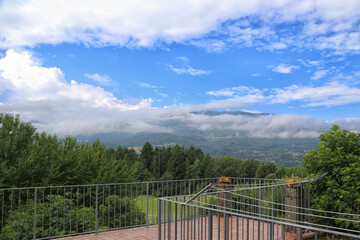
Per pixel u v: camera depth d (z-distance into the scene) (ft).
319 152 25.40
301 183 22.99
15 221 24.67
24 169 70.79
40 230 23.93
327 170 24.94
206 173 247.29
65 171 77.61
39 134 87.20
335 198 23.93
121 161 104.37
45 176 74.23
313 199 24.68
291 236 20.66
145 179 222.69
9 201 51.62
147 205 23.66
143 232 21.59
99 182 84.38
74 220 26.66
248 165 258.78
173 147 249.96
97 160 91.71
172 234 20.72
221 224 23.82
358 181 22.94
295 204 22.44
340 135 25.27
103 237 20.38
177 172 234.58
